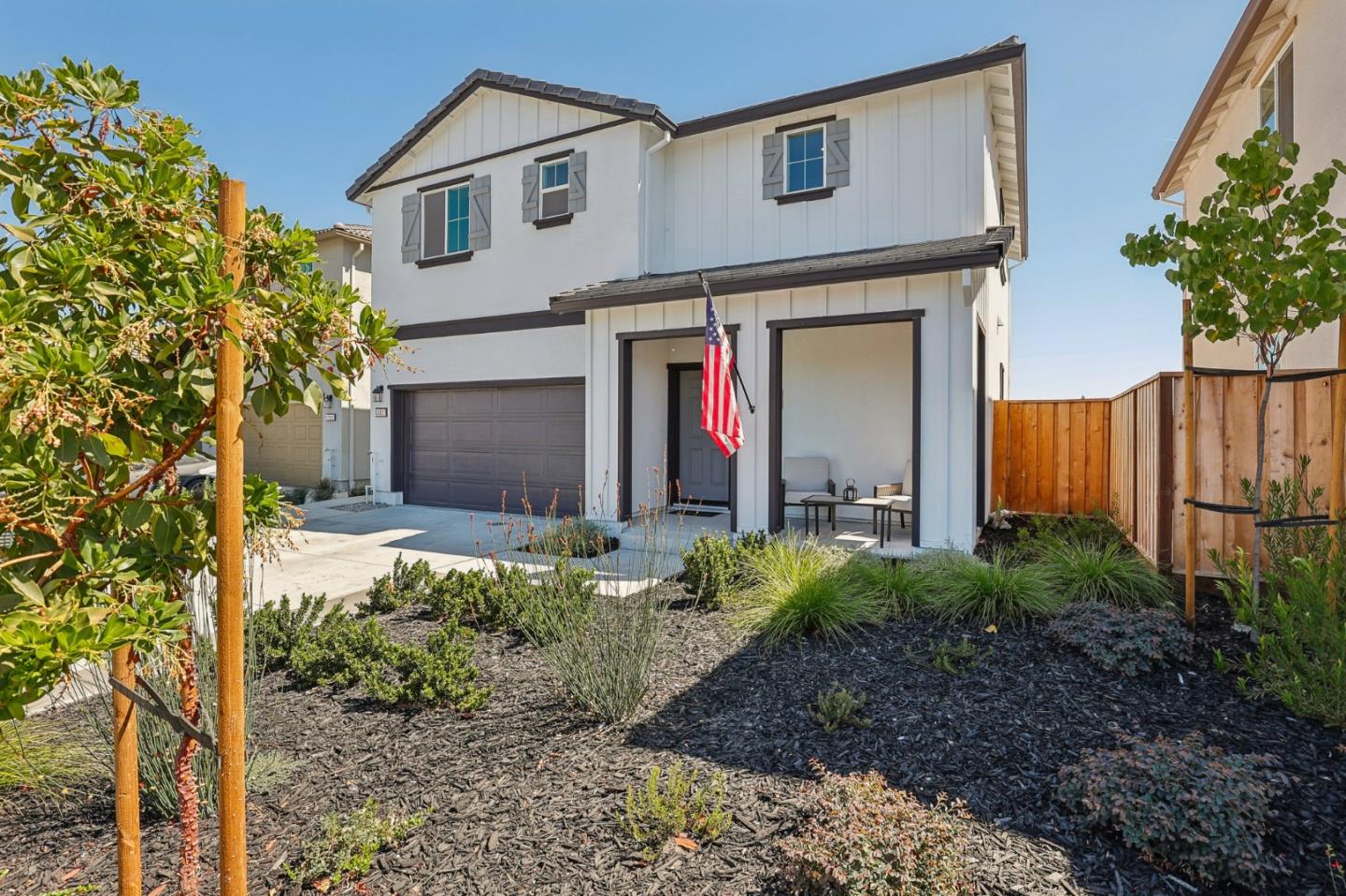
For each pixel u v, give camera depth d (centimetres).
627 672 372
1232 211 420
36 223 172
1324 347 551
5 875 242
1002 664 410
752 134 1018
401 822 264
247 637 373
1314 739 310
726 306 846
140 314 173
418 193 1242
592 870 238
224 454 171
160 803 282
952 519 718
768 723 346
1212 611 489
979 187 866
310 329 197
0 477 147
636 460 987
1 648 125
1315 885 223
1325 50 554
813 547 634
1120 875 230
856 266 724
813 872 212
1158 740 280
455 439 1201
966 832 251
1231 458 530
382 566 749
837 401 1044
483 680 413
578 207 1070
